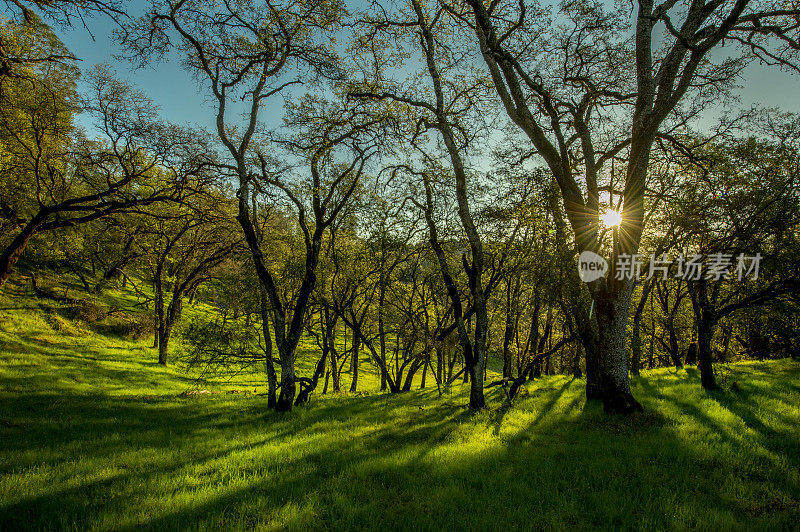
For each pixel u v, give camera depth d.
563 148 12.24
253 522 5.34
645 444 8.38
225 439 10.14
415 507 5.71
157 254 29.30
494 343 29.52
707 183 13.96
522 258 13.66
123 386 20.38
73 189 23.64
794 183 13.05
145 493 6.28
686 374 19.02
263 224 19.41
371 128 13.91
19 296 28.42
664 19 9.45
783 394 13.00
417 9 13.93
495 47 11.16
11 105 15.77
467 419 11.38
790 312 15.50
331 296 21.62
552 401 13.66
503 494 6.09
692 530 5.03
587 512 5.60
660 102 9.97
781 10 9.24
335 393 21.36
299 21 13.48
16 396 14.62
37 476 6.92
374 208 19.02
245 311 17.22
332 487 6.46
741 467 7.16
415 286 22.45
